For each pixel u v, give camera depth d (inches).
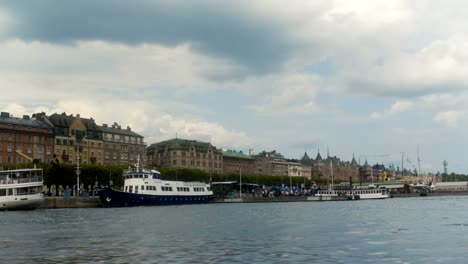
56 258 1569.9
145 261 1510.8
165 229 2532.0
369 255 1606.8
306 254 1633.9
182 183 6048.2
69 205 5270.7
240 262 1487.5
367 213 3991.1
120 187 7224.4
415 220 3080.7
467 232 2271.2
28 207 4685.0
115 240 2037.4
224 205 6028.5
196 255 1621.6
